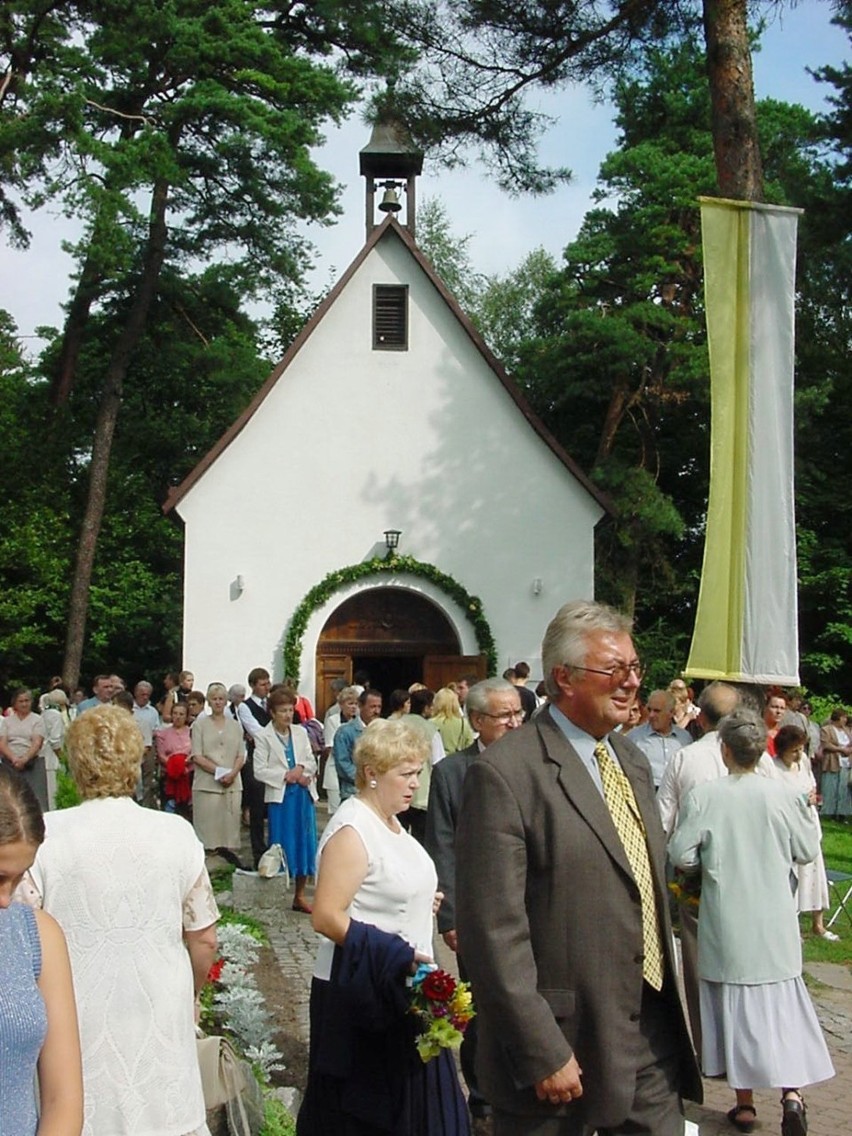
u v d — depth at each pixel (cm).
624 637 415
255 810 1360
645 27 1480
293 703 1202
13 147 2309
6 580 3031
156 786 1688
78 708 1741
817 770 2223
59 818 409
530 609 2341
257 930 1064
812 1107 693
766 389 1102
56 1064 292
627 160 2970
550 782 400
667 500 2895
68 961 303
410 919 489
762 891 620
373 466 2338
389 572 2294
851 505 3219
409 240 2367
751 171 1370
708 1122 658
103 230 2295
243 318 3052
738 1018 610
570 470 2361
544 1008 378
